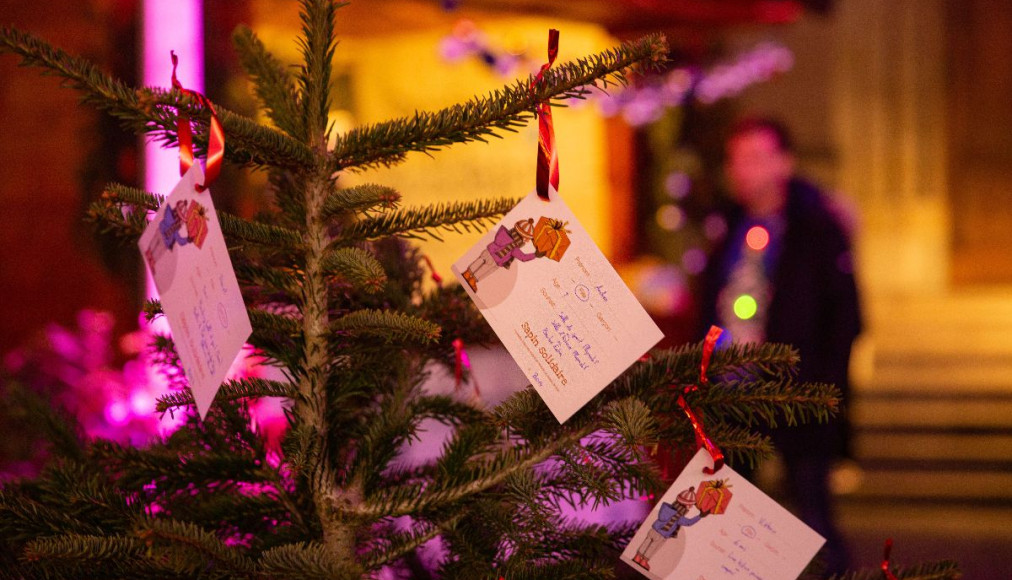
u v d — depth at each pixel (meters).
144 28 3.39
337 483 1.64
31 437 1.90
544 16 6.27
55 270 4.80
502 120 1.54
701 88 7.89
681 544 1.54
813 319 4.00
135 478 1.65
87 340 3.43
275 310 1.69
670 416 1.58
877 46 11.38
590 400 1.57
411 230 1.61
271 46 5.09
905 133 11.47
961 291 11.70
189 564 1.48
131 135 4.82
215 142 1.49
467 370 1.77
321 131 1.59
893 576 1.58
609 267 1.51
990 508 6.53
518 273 1.53
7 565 1.58
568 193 7.74
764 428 3.84
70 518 1.55
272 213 1.74
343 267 1.52
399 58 6.87
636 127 9.28
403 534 1.61
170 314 1.57
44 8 4.39
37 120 4.82
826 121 11.29
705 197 9.40
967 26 11.94
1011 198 11.98
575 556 1.61
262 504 1.64
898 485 6.75
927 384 8.18
